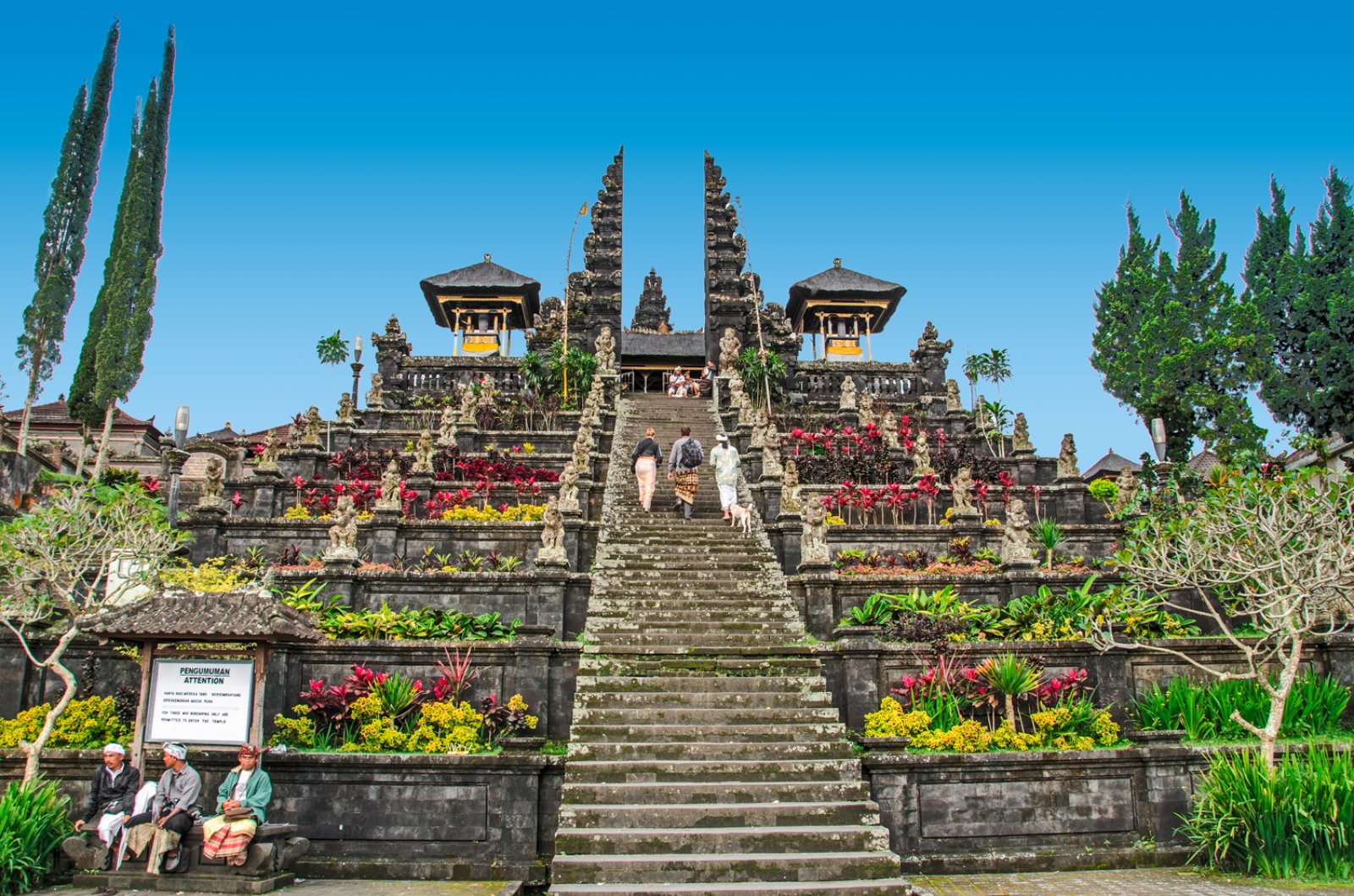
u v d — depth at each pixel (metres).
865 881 10.63
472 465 24.06
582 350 41.69
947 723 13.98
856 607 16.88
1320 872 11.38
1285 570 13.47
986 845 12.55
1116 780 12.99
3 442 23.45
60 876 11.09
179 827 10.81
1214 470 16.75
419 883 11.62
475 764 12.36
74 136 23.62
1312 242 31.39
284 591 16.66
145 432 39.47
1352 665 15.55
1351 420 29.23
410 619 15.12
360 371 33.81
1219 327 28.88
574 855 10.88
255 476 23.25
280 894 10.77
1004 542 19.08
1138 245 31.55
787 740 13.02
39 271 22.91
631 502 22.14
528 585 17.19
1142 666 15.14
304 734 13.10
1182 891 10.90
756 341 42.88
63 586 14.38
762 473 23.31
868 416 31.20
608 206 46.78
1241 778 11.92
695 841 11.04
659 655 14.69
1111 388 30.47
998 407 37.31
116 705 13.68
